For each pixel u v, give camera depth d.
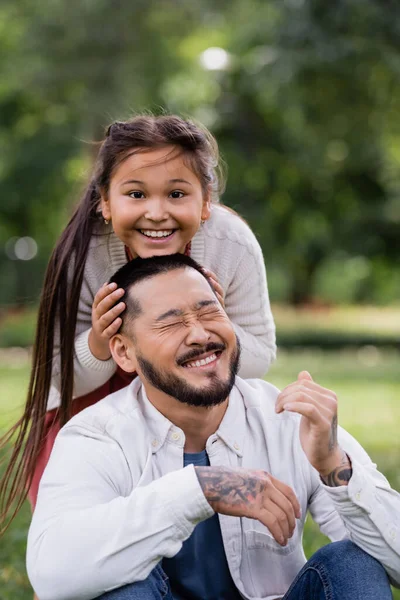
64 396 4.35
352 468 3.44
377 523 3.37
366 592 3.32
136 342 3.60
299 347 27.08
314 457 3.44
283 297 51.62
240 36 22.47
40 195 33.34
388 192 27.00
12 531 6.31
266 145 24.77
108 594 3.29
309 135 23.28
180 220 3.97
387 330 34.50
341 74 18.31
